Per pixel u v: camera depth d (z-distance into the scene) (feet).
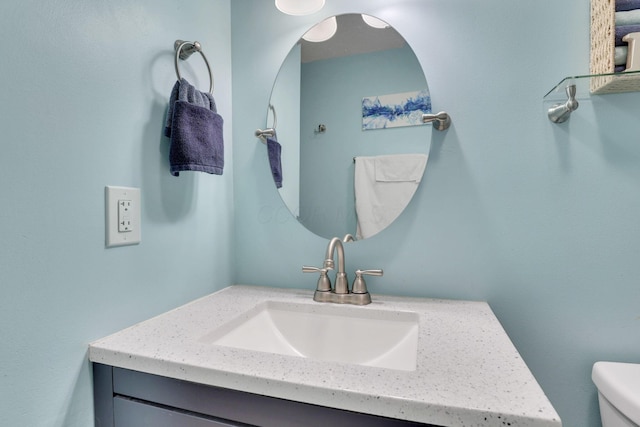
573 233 2.94
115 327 2.37
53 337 1.97
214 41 3.54
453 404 1.48
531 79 3.00
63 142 2.02
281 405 1.75
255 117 3.81
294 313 3.15
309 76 3.64
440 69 3.22
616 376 2.58
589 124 2.88
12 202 1.77
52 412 1.96
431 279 3.28
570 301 2.96
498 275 3.11
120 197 2.40
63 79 2.02
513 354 2.00
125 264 2.46
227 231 3.76
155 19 2.75
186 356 1.97
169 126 2.79
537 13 2.98
